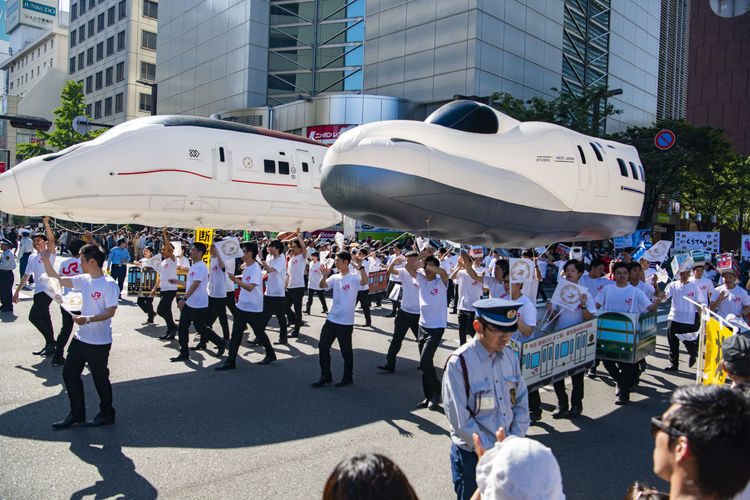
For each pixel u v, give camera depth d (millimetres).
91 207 10000
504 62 29234
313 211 12898
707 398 1761
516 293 6020
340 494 1625
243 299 8312
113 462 4965
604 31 36969
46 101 69000
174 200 10586
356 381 7844
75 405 5781
